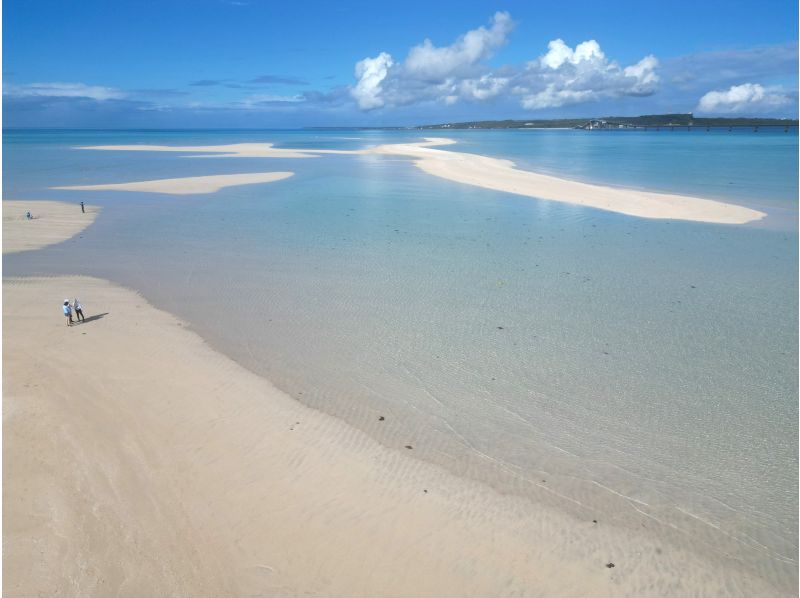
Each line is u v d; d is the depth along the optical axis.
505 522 11.66
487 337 20.11
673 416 15.44
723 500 12.41
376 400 16.09
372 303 23.28
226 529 11.30
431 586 10.17
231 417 15.03
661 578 10.42
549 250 31.41
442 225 37.75
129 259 29.38
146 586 10.05
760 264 28.62
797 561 10.83
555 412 15.61
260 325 21.05
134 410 15.20
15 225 36.81
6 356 17.95
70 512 11.61
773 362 18.33
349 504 12.03
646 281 26.11
